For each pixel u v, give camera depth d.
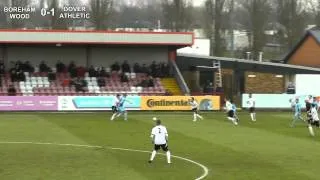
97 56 169.12
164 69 165.25
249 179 56.09
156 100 143.38
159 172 59.53
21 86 151.50
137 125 108.31
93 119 120.12
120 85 157.75
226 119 123.19
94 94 152.50
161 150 75.00
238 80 170.62
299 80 155.62
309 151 75.44
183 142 83.81
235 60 170.62
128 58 171.25
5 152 73.25
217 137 90.31
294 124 112.81
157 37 158.75
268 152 74.25
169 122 115.44
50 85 153.50
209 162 66.12
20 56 164.25
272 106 150.75
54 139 86.56
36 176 56.88
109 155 71.12
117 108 120.00
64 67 161.38
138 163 65.12
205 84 174.38
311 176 57.84
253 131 99.81
